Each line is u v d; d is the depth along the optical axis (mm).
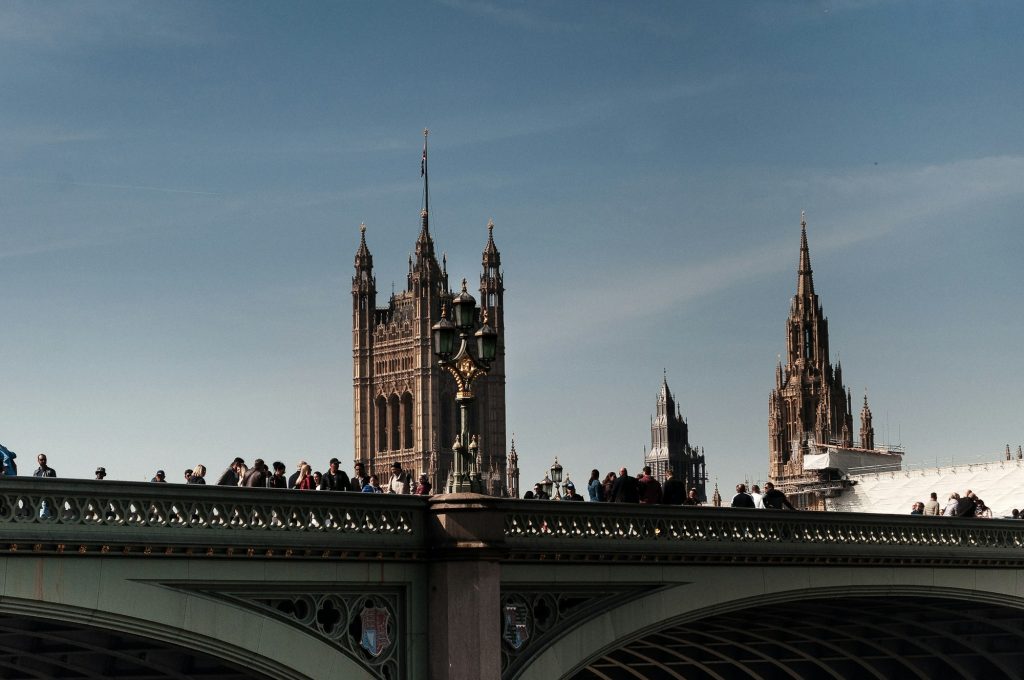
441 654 42562
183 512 38062
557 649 45656
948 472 155000
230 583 38938
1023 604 63938
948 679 76562
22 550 35125
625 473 51312
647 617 48406
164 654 43531
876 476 167000
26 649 44406
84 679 48438
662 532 49000
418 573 43031
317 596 40969
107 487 36500
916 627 71750
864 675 77812
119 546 36594
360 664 41625
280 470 45000
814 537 54531
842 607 63844
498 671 43031
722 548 50844
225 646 38844
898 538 58000
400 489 49406
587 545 46500
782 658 76562
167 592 37781
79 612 36219
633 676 80625
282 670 39938
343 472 46750
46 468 43594
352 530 41531
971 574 61562
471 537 42750
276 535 39656
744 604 51656
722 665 78562
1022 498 142125
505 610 44656
